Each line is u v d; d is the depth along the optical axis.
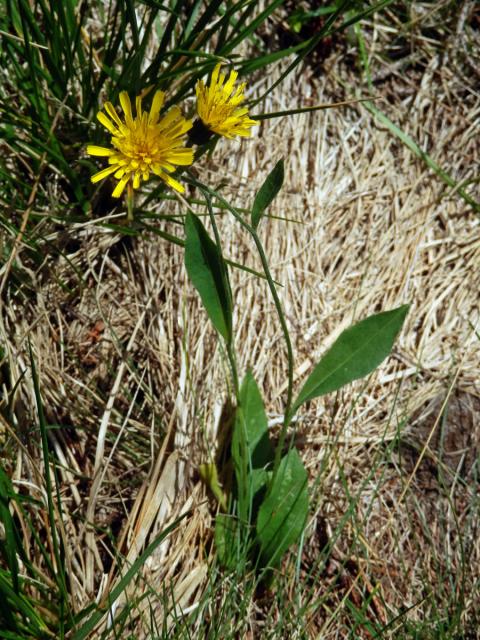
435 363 0.34
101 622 0.26
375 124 0.37
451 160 0.37
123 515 0.29
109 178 0.30
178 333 0.31
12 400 0.27
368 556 0.30
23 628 0.24
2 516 0.23
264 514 0.27
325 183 0.36
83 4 0.27
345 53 0.37
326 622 0.27
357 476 0.32
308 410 0.32
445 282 0.35
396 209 0.36
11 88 0.30
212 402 0.31
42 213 0.29
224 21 0.28
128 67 0.28
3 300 0.29
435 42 0.38
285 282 0.34
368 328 0.25
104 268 0.32
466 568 0.30
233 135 0.26
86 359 0.31
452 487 0.31
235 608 0.27
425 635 0.28
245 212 0.31
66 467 0.28
